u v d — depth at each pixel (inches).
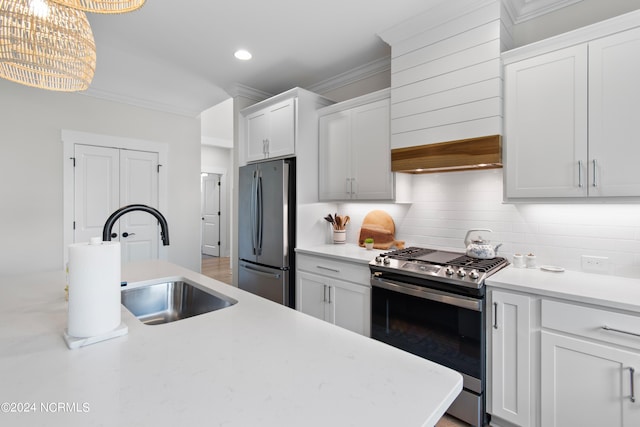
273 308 51.0
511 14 82.1
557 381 59.1
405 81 92.5
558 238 78.3
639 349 51.0
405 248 102.0
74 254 37.4
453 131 82.4
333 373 31.3
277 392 28.0
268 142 126.0
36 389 28.2
